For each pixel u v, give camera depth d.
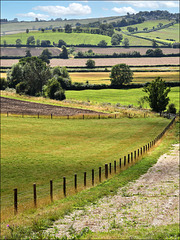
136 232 25.67
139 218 31.61
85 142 94.81
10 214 34.31
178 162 64.25
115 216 32.03
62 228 28.09
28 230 26.62
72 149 85.31
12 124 116.75
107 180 51.00
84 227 28.45
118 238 23.50
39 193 47.69
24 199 44.81
